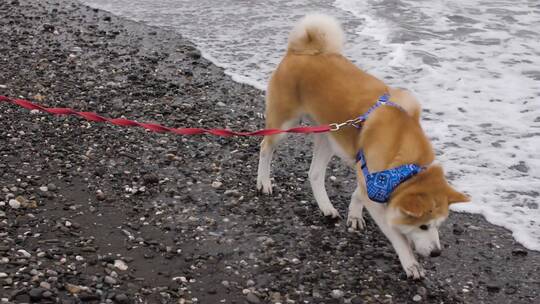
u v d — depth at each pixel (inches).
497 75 199.8
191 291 134.5
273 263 140.3
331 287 136.6
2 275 132.0
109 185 154.9
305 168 164.2
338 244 144.7
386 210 137.6
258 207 152.3
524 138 174.4
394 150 136.3
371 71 201.8
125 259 138.9
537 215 153.3
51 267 135.0
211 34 231.9
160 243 142.9
